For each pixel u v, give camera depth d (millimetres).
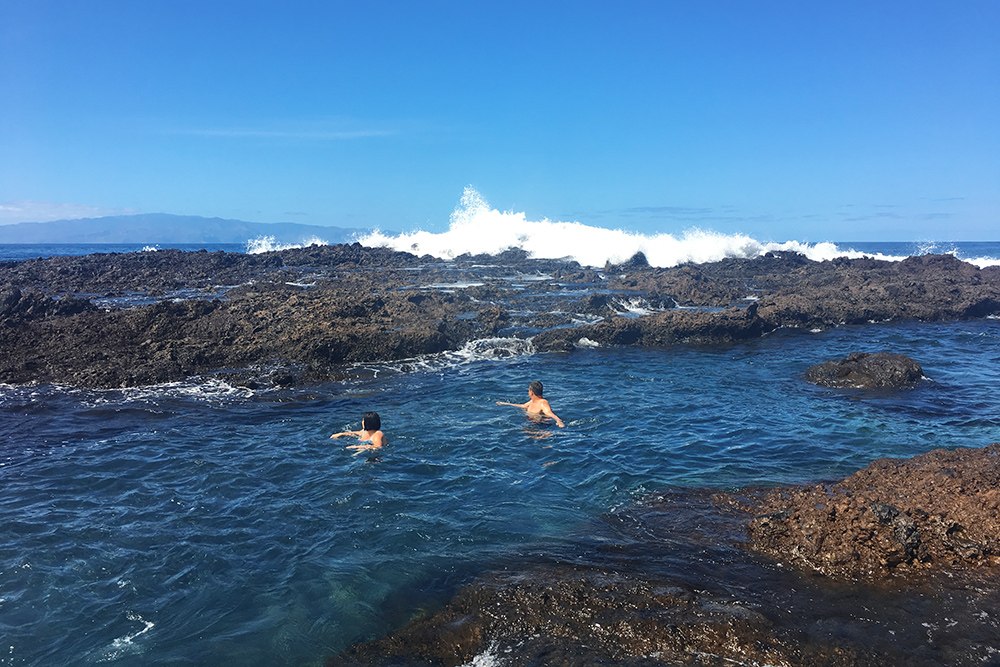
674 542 7086
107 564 6688
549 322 21641
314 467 9445
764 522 7129
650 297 26594
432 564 6715
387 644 5492
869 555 6406
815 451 10117
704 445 10445
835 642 5238
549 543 7133
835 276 33000
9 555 6812
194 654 5324
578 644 5414
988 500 6867
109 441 10578
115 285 29531
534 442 10609
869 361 15031
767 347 20078
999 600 5789
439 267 40188
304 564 6723
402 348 17266
